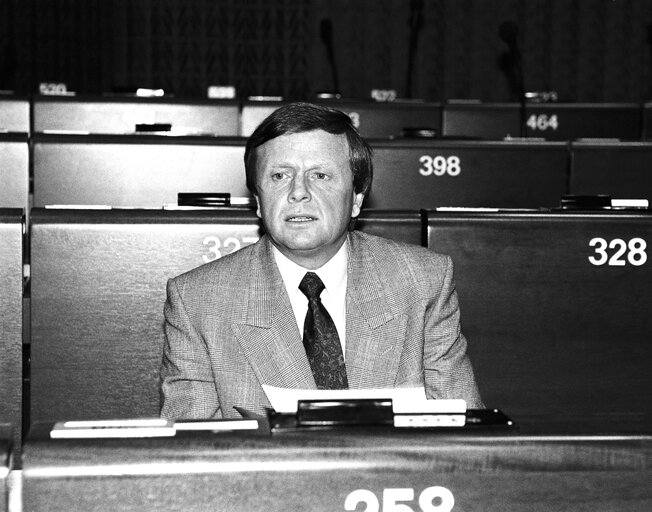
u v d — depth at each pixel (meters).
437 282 1.93
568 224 2.11
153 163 3.41
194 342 1.84
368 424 0.97
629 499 0.94
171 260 2.09
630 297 2.12
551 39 9.14
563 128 6.23
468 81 9.14
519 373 2.12
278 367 1.80
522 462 0.94
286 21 8.97
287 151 1.79
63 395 2.05
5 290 1.96
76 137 3.36
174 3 8.78
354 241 1.97
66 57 8.55
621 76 9.20
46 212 2.06
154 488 0.91
